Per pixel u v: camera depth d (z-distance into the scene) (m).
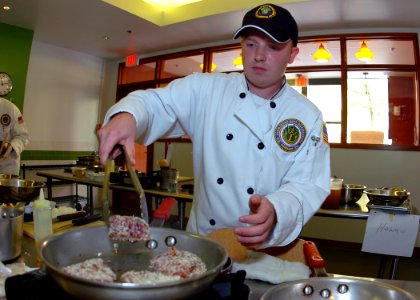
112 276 0.67
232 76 1.35
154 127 1.27
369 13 3.95
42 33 5.22
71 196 6.02
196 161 1.38
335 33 4.53
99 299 0.52
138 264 0.80
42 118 5.82
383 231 2.34
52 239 0.71
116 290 0.51
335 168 4.57
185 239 0.84
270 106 1.25
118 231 0.79
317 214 2.44
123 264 0.80
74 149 6.32
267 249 1.22
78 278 0.52
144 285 0.50
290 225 0.98
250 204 0.92
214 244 0.77
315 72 4.88
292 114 1.26
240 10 4.09
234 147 1.23
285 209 0.95
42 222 1.26
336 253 4.19
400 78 4.61
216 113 1.28
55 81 5.96
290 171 1.24
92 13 4.36
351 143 4.48
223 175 1.25
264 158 1.22
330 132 4.81
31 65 5.61
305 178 1.22
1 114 3.54
